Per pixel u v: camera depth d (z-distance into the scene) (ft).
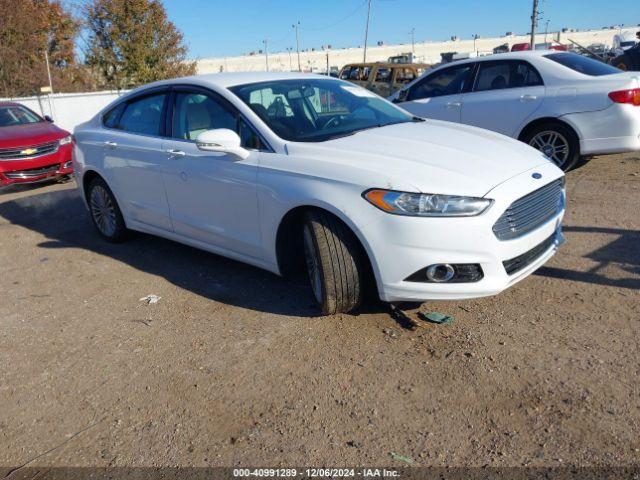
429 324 11.76
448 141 12.77
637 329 10.88
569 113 21.85
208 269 16.03
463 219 10.37
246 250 13.62
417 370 10.18
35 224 22.82
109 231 18.94
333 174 11.43
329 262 11.44
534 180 11.38
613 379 9.41
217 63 285.84
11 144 28.89
